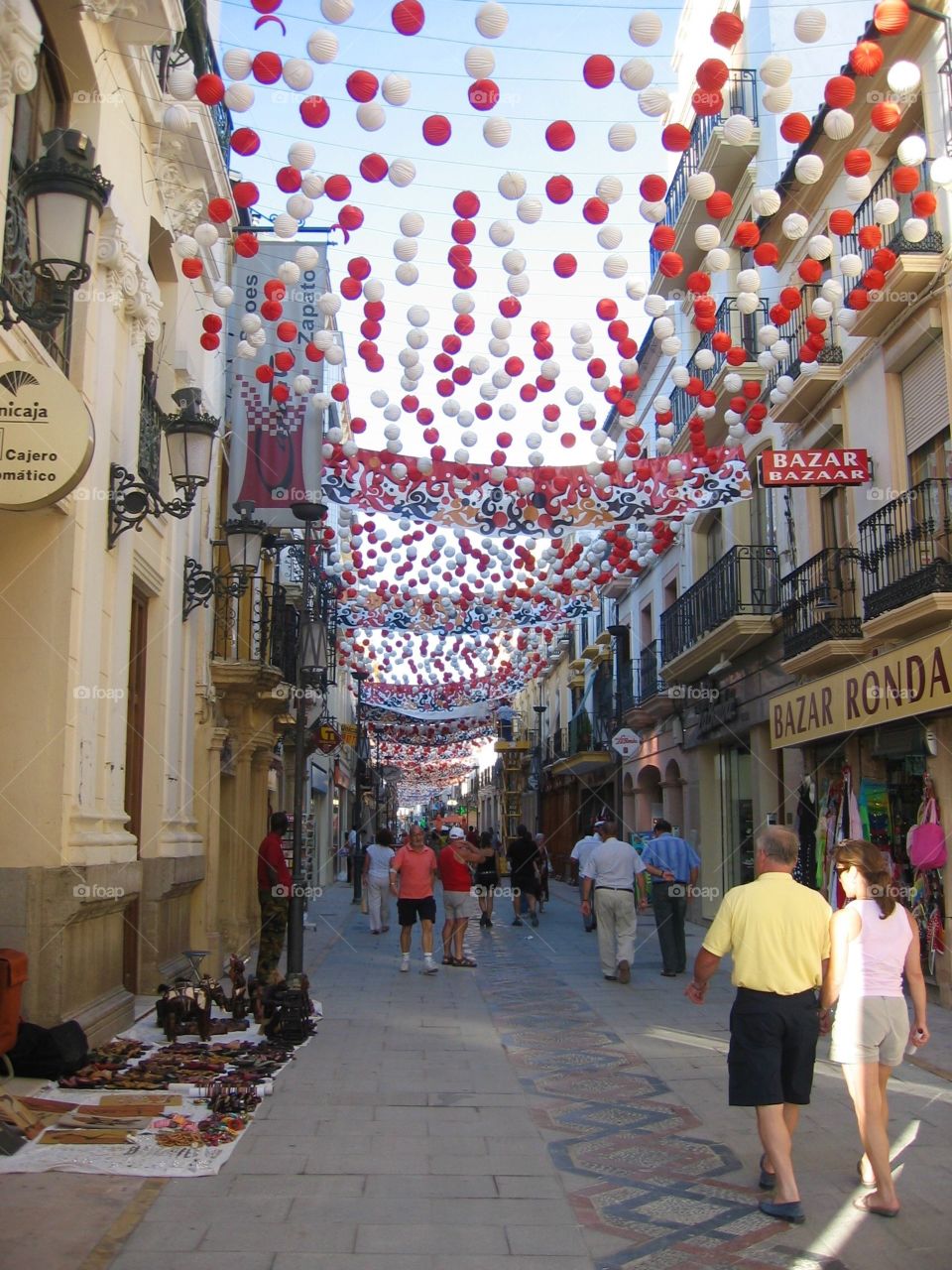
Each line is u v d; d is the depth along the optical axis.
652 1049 8.12
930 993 10.24
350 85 5.67
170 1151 5.26
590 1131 5.88
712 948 4.87
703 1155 5.47
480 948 15.38
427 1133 5.79
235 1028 8.47
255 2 5.44
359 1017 9.38
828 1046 8.34
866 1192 4.91
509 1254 4.16
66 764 7.01
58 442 5.46
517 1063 7.62
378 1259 4.07
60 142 5.87
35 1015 6.66
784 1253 4.21
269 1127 5.83
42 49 7.32
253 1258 4.05
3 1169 4.95
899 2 5.68
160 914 9.77
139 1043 7.49
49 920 6.74
